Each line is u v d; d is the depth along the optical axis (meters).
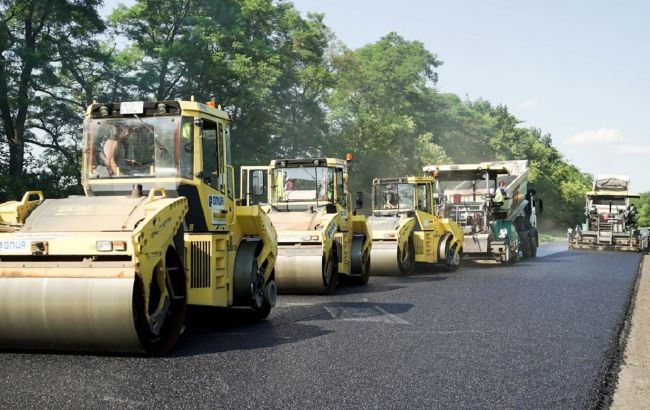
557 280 15.27
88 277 6.37
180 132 8.24
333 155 46.97
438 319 9.31
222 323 9.12
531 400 5.31
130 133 8.34
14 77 27.95
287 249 12.46
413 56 70.56
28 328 6.40
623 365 6.68
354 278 14.95
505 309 10.31
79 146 33.16
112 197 7.24
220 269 8.55
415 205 18.72
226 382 5.78
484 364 6.51
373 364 6.49
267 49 37.34
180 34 36.16
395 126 53.59
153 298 6.87
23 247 6.50
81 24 30.55
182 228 7.24
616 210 33.72
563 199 89.88
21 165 29.48
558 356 6.91
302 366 6.40
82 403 5.12
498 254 20.67
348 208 14.82
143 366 6.36
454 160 81.31
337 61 52.03
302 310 10.37
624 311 10.14
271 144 41.47
